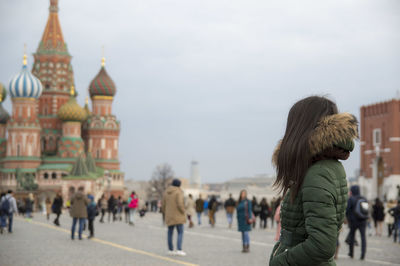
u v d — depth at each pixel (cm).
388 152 8969
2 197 2908
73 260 1650
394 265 1591
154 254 1841
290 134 410
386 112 9062
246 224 1916
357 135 394
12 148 11325
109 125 12219
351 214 1758
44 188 11056
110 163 12125
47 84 12350
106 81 12362
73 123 11675
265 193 11300
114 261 1631
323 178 384
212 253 1891
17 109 11438
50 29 12562
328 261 387
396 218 2592
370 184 9381
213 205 3769
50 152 12094
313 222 376
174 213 1808
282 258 389
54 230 3167
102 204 4450
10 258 1692
